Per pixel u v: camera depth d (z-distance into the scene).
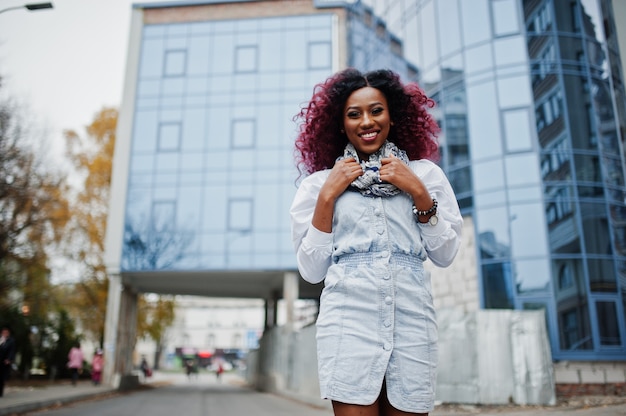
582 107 15.92
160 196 23.72
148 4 25.75
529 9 16.59
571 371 14.05
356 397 1.66
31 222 19.41
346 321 1.73
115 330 23.09
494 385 10.59
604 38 16.44
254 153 23.84
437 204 1.85
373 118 1.95
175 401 15.73
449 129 17.08
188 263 22.92
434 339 1.75
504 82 16.38
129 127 24.50
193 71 24.98
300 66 24.75
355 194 1.86
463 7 17.44
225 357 71.69
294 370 17.95
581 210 15.20
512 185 15.67
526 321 10.89
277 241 22.84
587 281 14.72
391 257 1.77
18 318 24.38
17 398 12.86
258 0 25.50
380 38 21.41
